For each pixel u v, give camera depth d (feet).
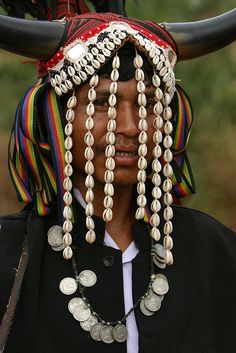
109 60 13.76
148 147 14.14
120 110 13.79
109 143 13.70
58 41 13.92
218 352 14.66
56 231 14.26
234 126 34.45
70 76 13.78
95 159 13.97
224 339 14.79
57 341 13.73
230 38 14.60
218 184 34.83
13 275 13.91
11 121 33.88
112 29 13.76
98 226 14.37
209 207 34.81
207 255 15.01
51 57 14.03
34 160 14.29
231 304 14.99
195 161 34.86
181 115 14.88
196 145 34.76
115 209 14.55
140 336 13.94
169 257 14.17
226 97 33.17
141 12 29.78
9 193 37.55
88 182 13.84
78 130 13.96
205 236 15.20
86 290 14.03
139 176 13.88
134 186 14.73
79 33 13.91
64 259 14.17
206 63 32.81
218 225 15.62
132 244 14.60
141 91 13.67
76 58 13.71
